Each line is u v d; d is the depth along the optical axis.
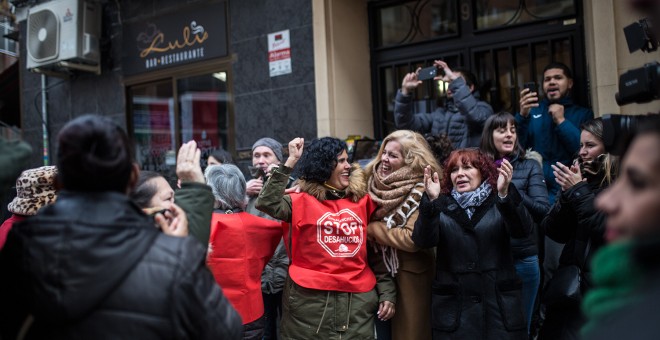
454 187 3.28
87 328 1.52
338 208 3.32
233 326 1.71
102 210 1.59
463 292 3.10
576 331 2.88
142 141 7.46
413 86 4.72
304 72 6.01
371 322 3.32
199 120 6.92
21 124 8.45
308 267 3.27
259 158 4.41
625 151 1.77
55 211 1.60
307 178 3.40
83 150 1.63
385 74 6.14
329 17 5.84
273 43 6.22
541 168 3.81
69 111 8.03
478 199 3.18
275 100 6.23
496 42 5.43
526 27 5.28
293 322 3.27
